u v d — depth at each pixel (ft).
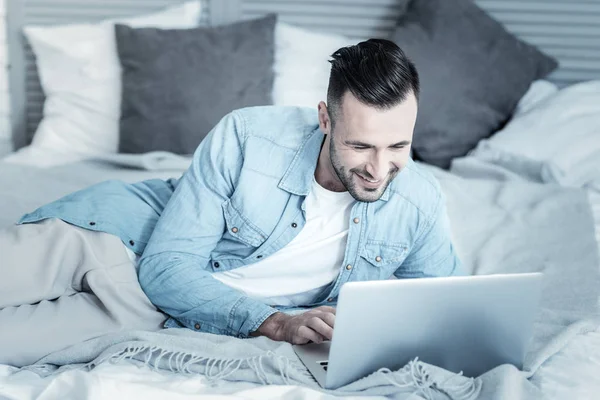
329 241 5.10
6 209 6.83
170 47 9.32
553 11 10.41
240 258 5.18
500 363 4.19
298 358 4.26
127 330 4.67
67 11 10.53
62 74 9.80
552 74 10.57
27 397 3.86
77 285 5.00
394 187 5.02
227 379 4.10
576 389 4.04
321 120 4.69
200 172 5.06
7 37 10.66
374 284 3.69
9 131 10.93
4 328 4.44
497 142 9.02
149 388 3.78
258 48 9.55
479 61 9.55
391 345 3.95
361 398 3.84
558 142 8.77
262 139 5.07
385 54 4.27
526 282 3.97
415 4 9.89
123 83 9.41
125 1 10.49
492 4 10.41
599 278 6.06
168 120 9.16
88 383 3.74
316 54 9.94
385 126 4.19
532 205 7.62
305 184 4.97
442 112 9.43
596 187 8.14
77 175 8.02
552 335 4.67
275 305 5.25
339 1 10.55
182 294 4.78
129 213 5.36
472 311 3.96
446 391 3.88
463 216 7.40
